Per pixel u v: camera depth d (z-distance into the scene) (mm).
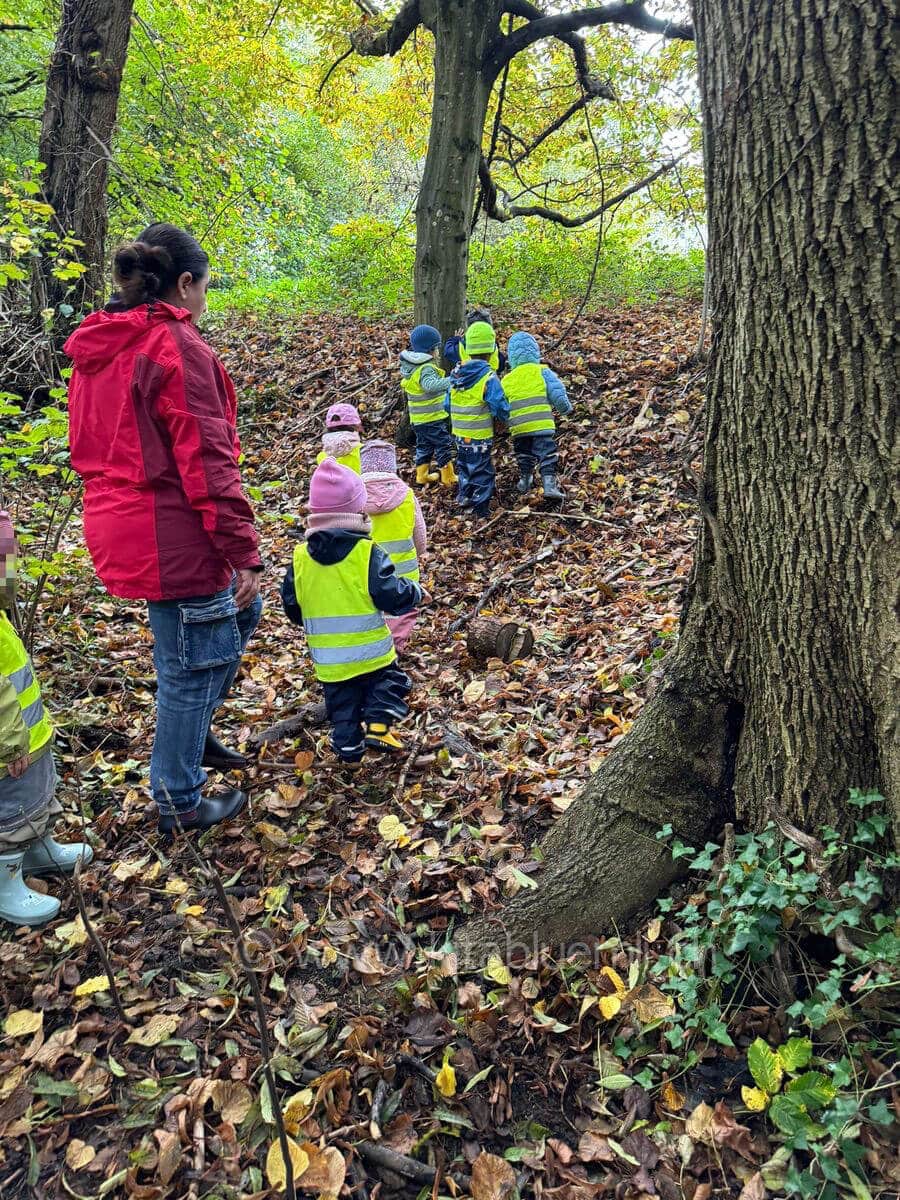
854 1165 1760
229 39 10969
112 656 4340
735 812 2455
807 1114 1838
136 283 2479
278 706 4027
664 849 2498
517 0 7637
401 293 11617
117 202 9078
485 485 6535
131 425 2475
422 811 3111
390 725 3348
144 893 2732
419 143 12891
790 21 1947
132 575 2576
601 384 7914
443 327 7988
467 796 3162
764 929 2092
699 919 2350
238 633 2887
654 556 5512
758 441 2219
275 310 12617
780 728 2285
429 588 5641
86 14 7238
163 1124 1999
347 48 9906
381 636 3250
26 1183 1893
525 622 4883
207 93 11188
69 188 7391
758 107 2051
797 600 2188
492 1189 1841
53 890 2740
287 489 7527
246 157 11938
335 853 2920
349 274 13148
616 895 2479
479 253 13266
